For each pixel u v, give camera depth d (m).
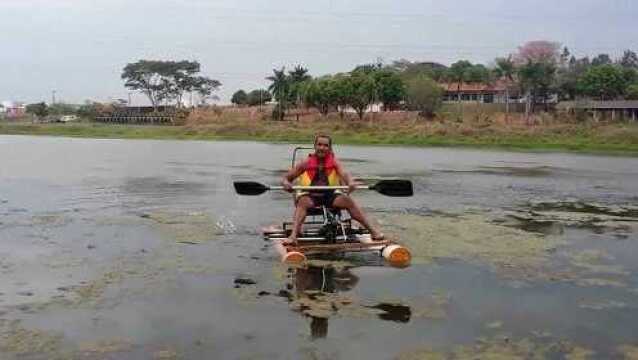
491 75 102.19
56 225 11.10
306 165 9.10
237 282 7.44
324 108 83.50
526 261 8.67
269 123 74.06
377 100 81.31
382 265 8.30
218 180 19.52
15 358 5.19
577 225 11.57
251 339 5.62
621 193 17.06
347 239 8.98
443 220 11.98
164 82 122.00
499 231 10.87
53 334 5.72
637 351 5.41
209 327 5.92
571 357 5.27
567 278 7.79
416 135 55.72
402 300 6.79
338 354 5.30
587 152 42.66
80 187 17.27
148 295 6.91
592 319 6.24
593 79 91.12
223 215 12.38
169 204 13.92
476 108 91.19
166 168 24.42
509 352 5.37
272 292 7.05
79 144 48.44
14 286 7.22
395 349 5.41
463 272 8.02
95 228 10.83
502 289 7.25
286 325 5.98
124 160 29.23
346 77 80.38
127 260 8.48
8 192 15.97
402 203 14.50
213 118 90.19
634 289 7.33
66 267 8.09
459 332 5.84
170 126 81.50
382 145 51.38
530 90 87.88
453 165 27.91
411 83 83.88
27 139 59.94
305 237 8.97
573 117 73.06
